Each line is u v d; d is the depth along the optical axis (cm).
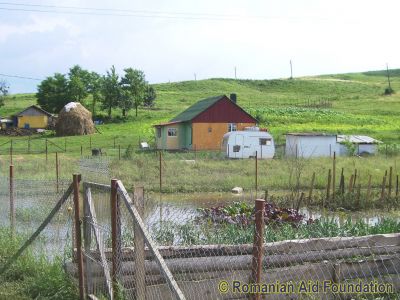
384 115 8119
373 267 695
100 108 8519
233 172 2828
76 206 700
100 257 679
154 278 647
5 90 9481
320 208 1888
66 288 741
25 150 4912
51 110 9050
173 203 1916
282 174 2683
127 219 784
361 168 2919
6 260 868
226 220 1277
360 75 17750
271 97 11475
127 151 3528
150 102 9606
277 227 1130
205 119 4903
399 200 1967
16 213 1095
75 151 4741
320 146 4153
